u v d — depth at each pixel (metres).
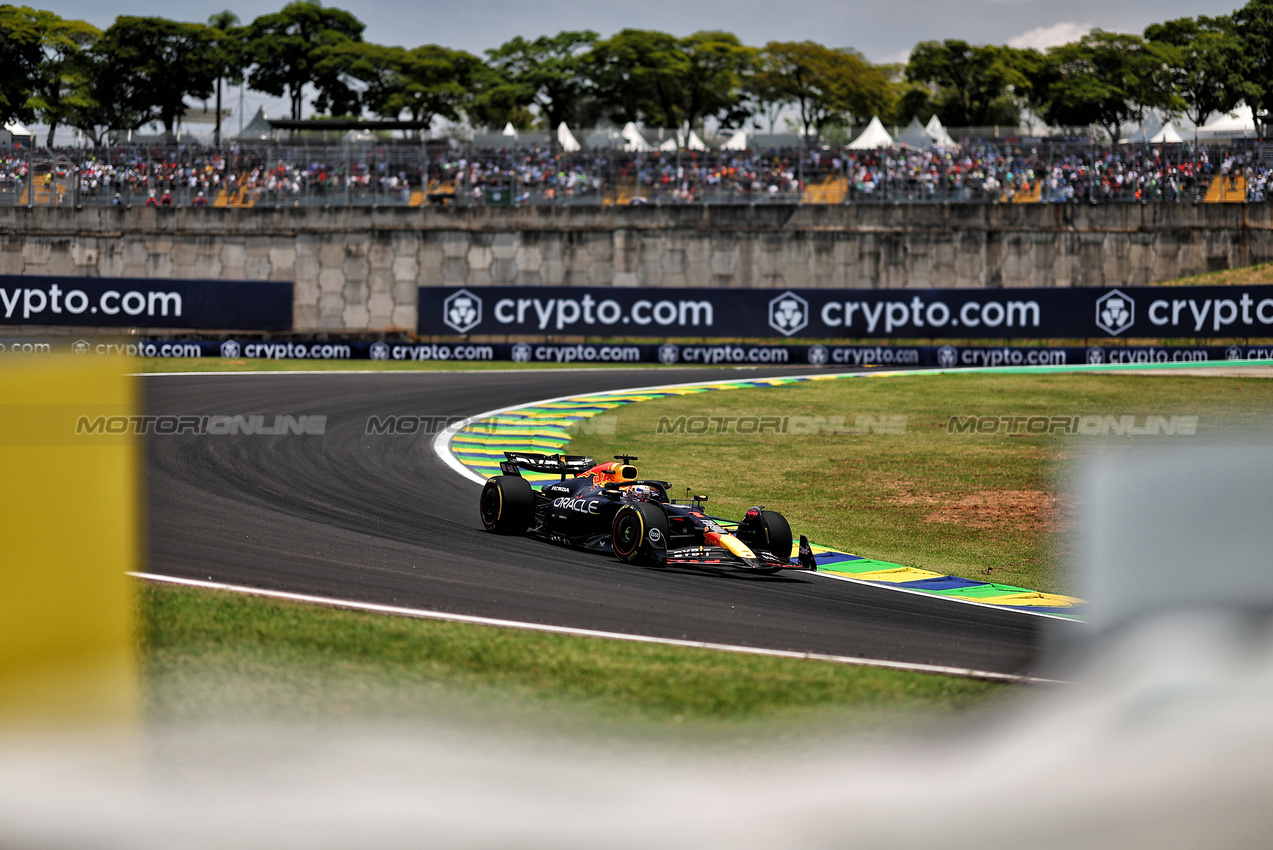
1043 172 113.38
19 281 90.88
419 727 14.14
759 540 29.62
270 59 193.12
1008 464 49.84
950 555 34.38
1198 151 114.56
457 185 115.12
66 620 13.20
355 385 70.75
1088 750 12.77
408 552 28.69
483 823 11.29
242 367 81.56
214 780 12.02
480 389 70.44
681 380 78.25
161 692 14.78
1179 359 91.00
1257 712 13.03
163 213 112.62
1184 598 14.01
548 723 14.66
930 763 13.23
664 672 17.88
